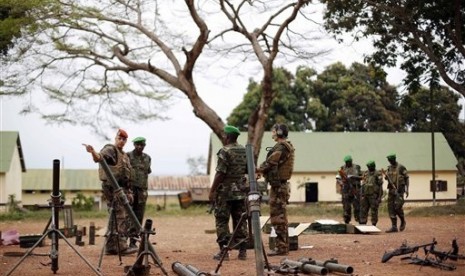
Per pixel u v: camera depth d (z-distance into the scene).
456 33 18.73
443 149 48.56
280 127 12.05
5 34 21.75
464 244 13.68
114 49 33.41
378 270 9.70
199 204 43.84
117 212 12.46
